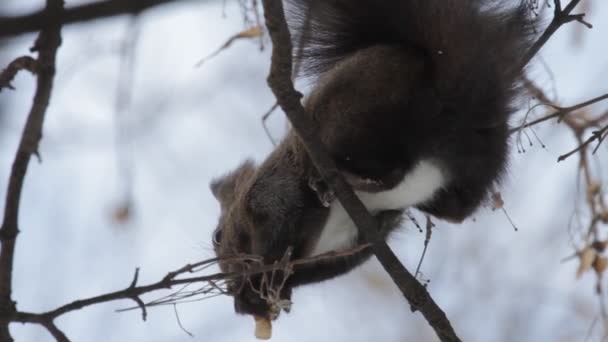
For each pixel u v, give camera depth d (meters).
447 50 7.68
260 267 6.41
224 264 8.27
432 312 6.84
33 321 5.83
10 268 6.08
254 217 8.05
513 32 7.81
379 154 7.54
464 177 7.91
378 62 7.84
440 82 7.63
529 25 7.96
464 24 7.81
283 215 7.98
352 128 7.55
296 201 7.96
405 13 8.14
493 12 7.94
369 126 7.53
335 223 8.09
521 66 7.79
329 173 6.61
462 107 7.64
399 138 7.55
